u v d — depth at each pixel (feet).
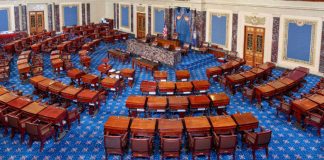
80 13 95.25
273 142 35.68
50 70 60.08
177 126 32.45
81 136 36.94
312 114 36.37
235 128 32.78
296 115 38.37
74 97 41.19
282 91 44.34
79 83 50.11
